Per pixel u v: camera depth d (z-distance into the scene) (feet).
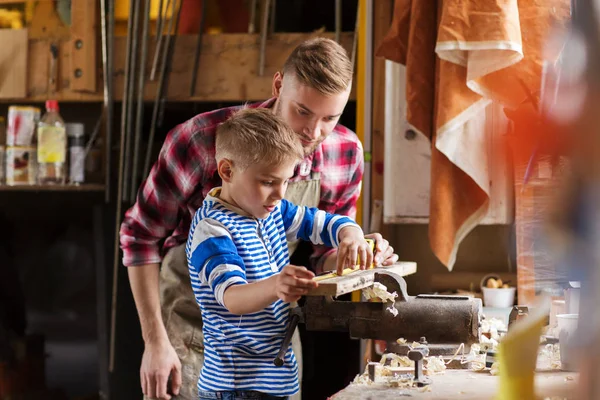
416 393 4.16
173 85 9.43
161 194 6.60
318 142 5.83
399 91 8.18
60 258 10.99
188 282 6.95
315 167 6.61
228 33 9.77
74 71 9.73
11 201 10.77
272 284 4.45
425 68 7.61
